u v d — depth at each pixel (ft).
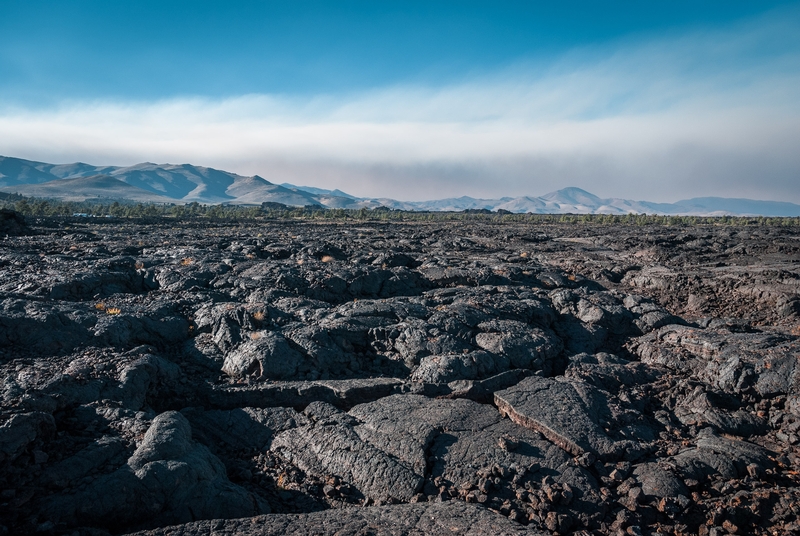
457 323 47.65
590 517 26.05
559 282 79.56
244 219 346.33
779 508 26.68
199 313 48.44
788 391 38.70
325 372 41.29
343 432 31.68
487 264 94.12
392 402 35.53
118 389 33.17
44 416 26.81
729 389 41.04
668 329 52.75
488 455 29.63
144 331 43.83
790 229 239.30
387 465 28.53
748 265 107.34
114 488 23.22
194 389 37.68
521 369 41.81
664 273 91.15
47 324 39.24
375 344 44.93
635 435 33.86
